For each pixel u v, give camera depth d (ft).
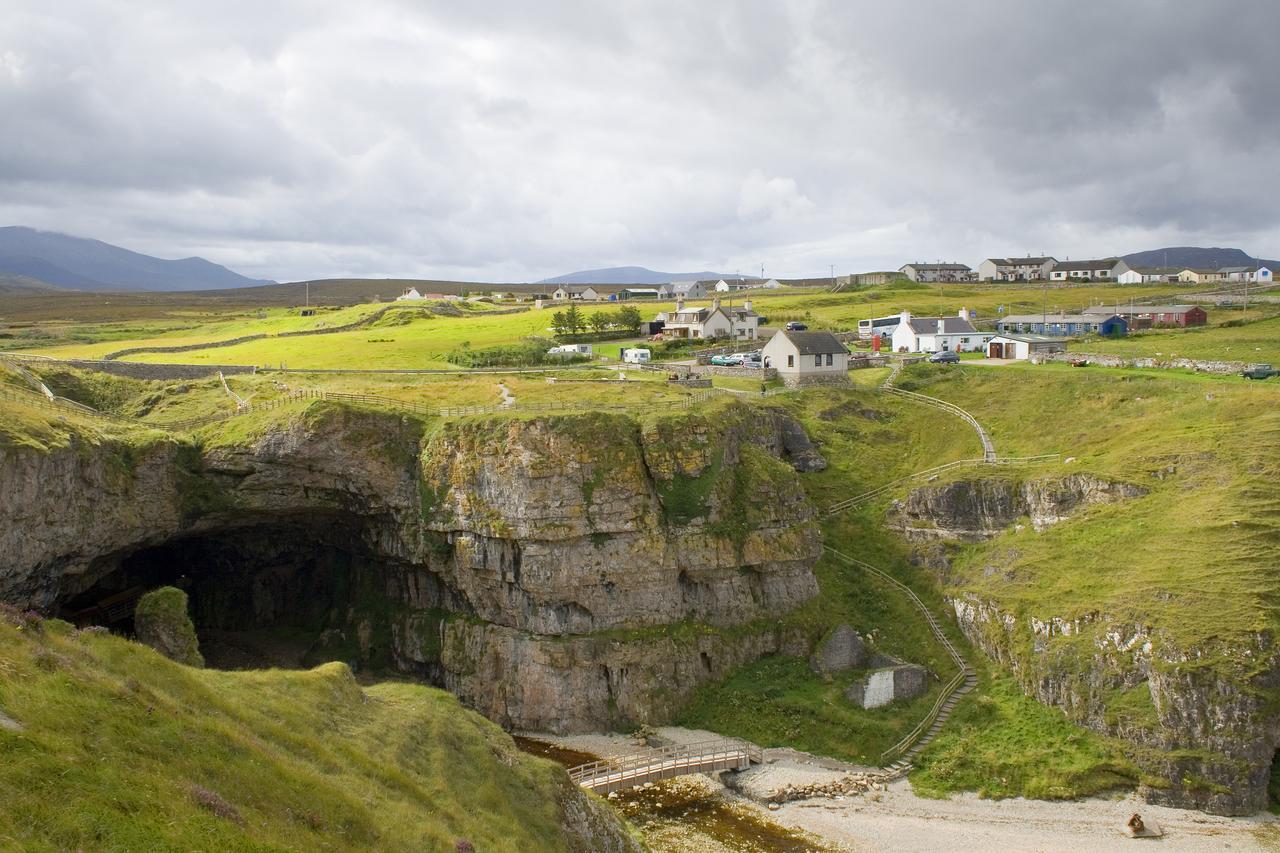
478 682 277.85
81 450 250.16
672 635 277.85
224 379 361.71
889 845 205.98
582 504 272.31
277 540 335.26
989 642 273.75
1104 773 226.79
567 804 177.47
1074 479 294.87
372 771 145.07
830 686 271.49
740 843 205.77
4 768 91.61
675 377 391.86
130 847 91.09
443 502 284.41
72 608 299.58
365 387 351.46
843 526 331.77
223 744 122.31
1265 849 201.36
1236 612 228.84
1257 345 416.05
